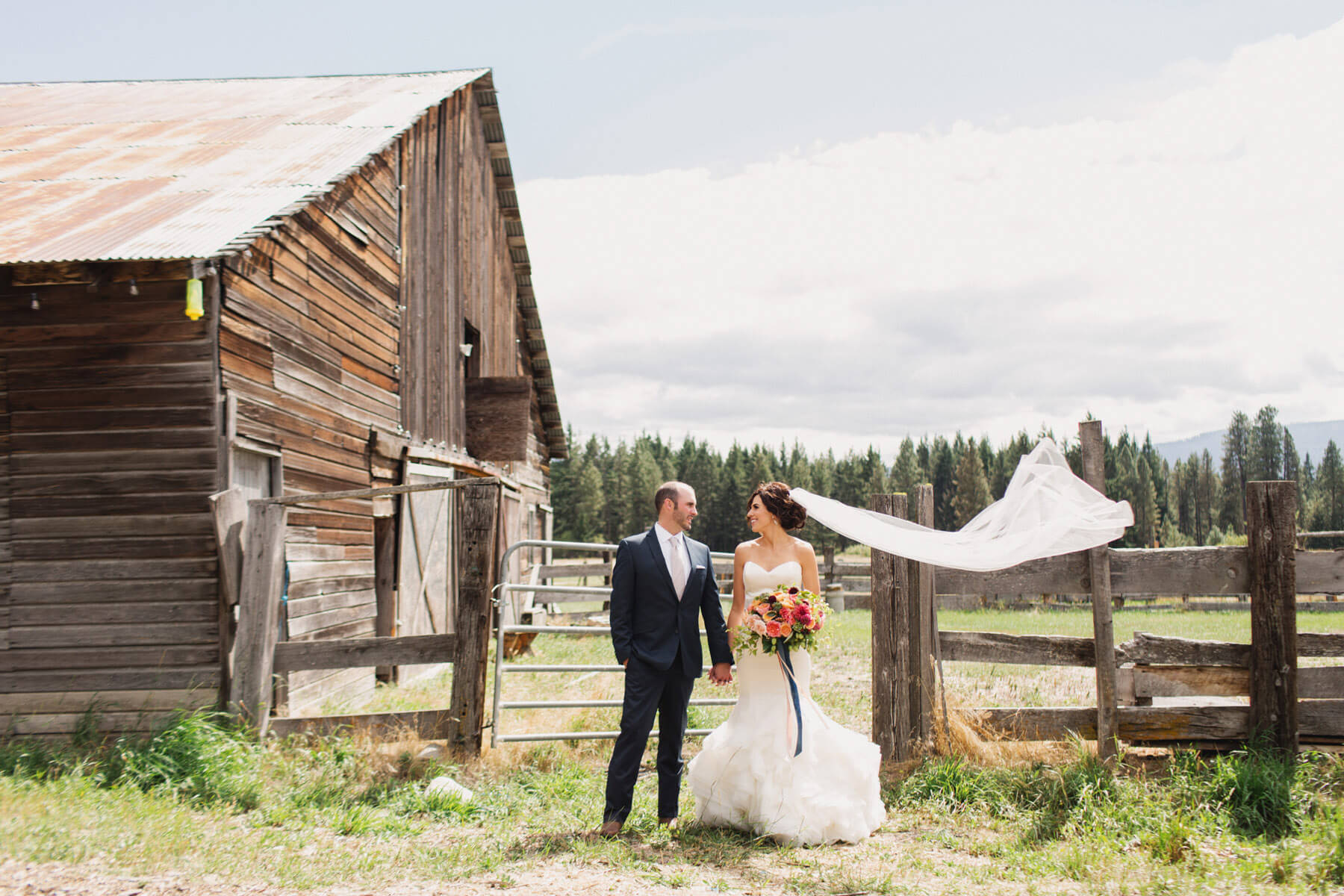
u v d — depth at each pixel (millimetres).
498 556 15094
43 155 9953
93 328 6973
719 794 5367
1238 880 4285
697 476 82562
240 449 7363
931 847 5035
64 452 6918
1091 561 6336
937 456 95062
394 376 11305
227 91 14398
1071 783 5562
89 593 6840
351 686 9594
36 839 4457
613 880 4375
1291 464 95938
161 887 4051
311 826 5188
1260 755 5902
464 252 14555
